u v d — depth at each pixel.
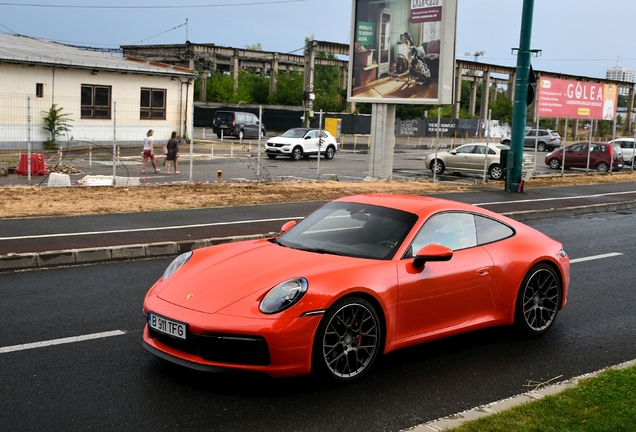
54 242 9.79
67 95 31.72
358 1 21.50
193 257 5.58
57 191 15.73
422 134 58.53
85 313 6.62
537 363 5.61
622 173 30.11
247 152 34.50
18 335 5.87
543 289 6.36
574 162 32.03
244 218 12.98
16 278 8.08
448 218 5.84
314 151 32.00
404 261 5.29
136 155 29.89
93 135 33.00
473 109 88.06
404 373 5.25
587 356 5.84
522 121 20.09
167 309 4.75
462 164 26.27
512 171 20.19
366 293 4.92
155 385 4.80
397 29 20.81
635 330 6.70
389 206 5.88
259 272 4.96
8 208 12.82
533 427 4.00
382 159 21.95
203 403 4.50
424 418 4.39
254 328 4.46
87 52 38.50
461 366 5.47
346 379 4.88
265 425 4.18
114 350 5.55
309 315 4.59
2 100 29.53
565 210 16.58
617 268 9.83
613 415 4.20
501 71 78.38
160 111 35.81
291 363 4.56
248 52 71.19
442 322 5.54
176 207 14.08
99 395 4.59
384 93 21.36
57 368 5.09
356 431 4.15
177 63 64.25
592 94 28.23
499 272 5.89
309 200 16.20
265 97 81.00
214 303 4.68
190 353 4.73
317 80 104.06
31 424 4.11
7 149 29.78
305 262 5.07
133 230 11.11
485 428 3.99
